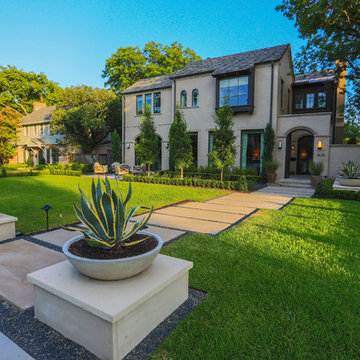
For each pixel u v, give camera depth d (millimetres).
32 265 3432
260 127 15328
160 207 7699
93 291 2084
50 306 2230
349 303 2541
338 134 18391
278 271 3271
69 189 11570
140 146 15281
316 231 5055
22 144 32469
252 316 2350
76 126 23547
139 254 2367
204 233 5000
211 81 16812
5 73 36031
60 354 1944
